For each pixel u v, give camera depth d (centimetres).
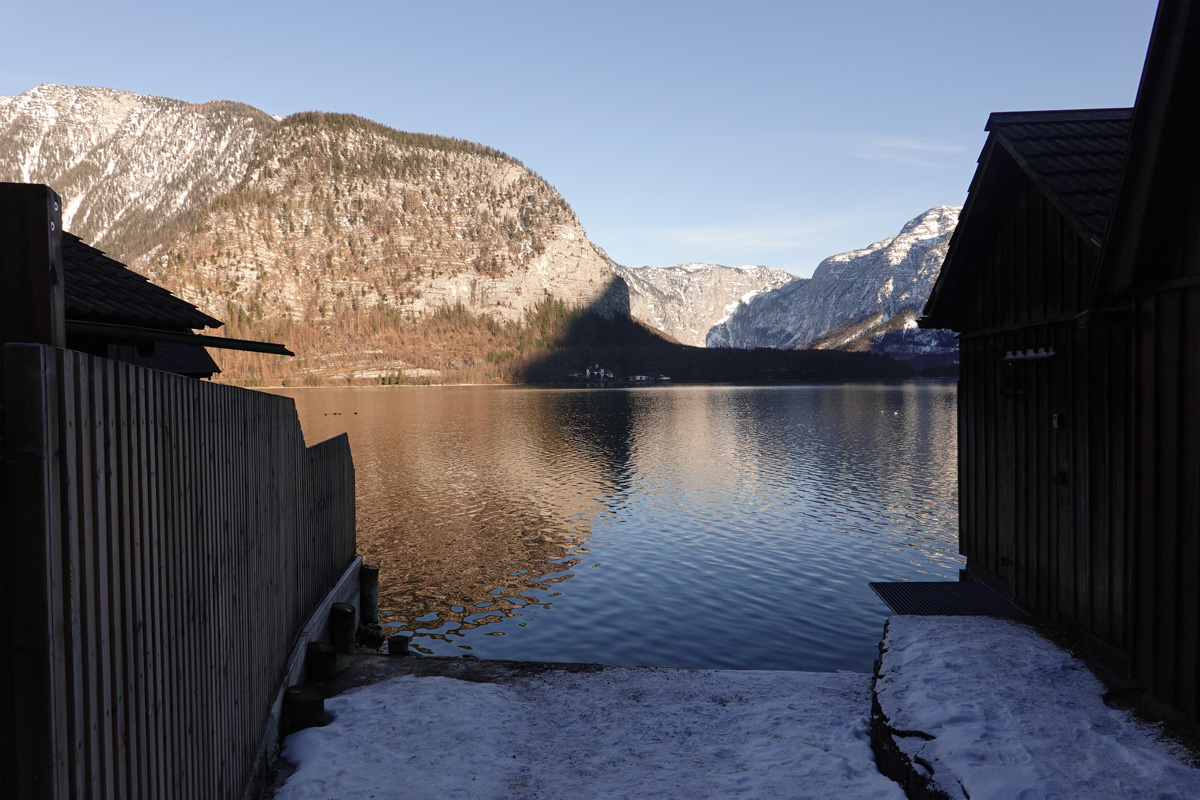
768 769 582
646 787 560
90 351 771
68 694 245
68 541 245
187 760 399
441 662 895
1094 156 741
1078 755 491
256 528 625
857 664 1322
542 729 693
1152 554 576
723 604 1658
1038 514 796
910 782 511
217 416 489
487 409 9356
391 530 2427
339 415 8194
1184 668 534
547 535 2348
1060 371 745
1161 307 570
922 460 4034
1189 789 445
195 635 420
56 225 261
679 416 7812
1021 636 722
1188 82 506
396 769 599
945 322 1057
